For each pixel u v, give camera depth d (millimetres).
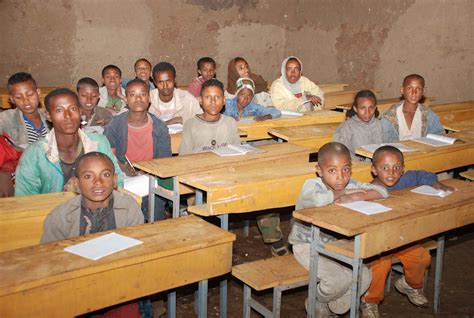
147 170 3680
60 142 3346
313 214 2896
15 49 8234
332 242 2973
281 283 3053
